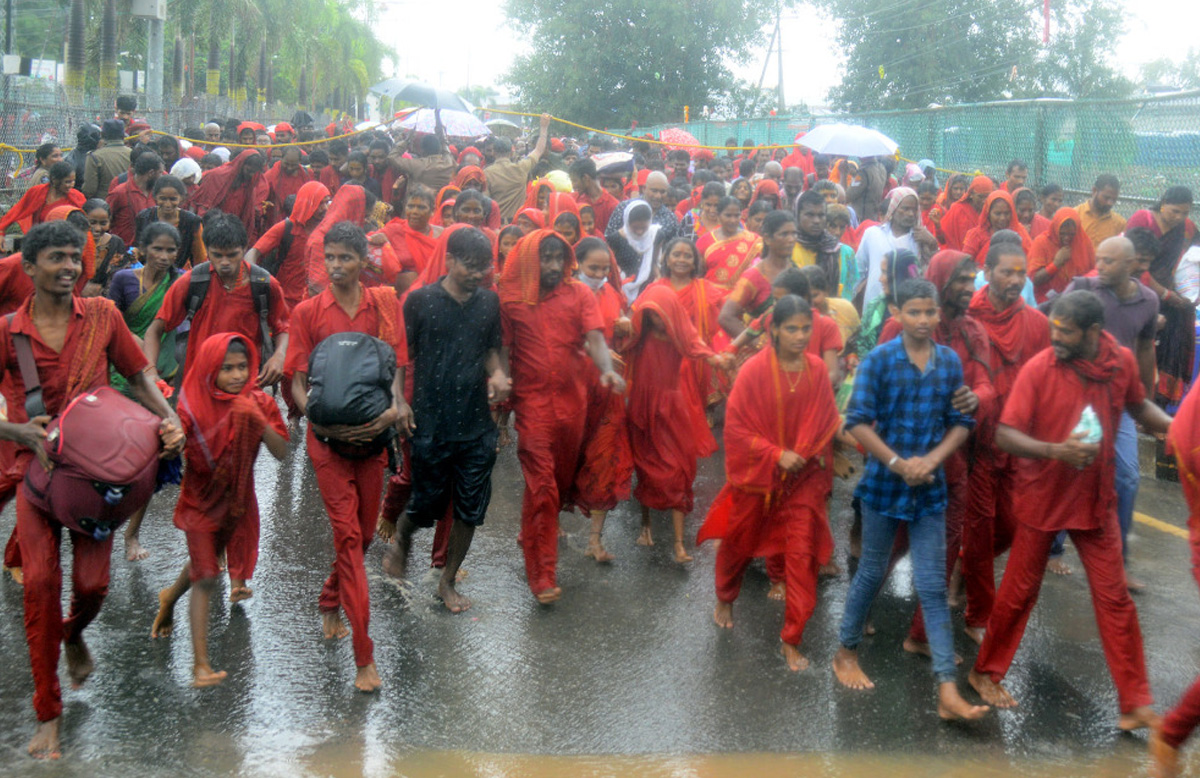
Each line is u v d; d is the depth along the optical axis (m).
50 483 3.93
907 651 5.03
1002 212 8.48
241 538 5.19
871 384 4.49
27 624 3.95
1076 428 4.12
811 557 4.79
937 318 4.40
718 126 26.64
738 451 4.84
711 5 45.19
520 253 5.33
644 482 6.02
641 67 45.97
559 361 5.39
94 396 4.12
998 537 5.38
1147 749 4.18
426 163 11.28
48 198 8.42
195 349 5.79
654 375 5.90
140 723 4.19
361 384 4.57
